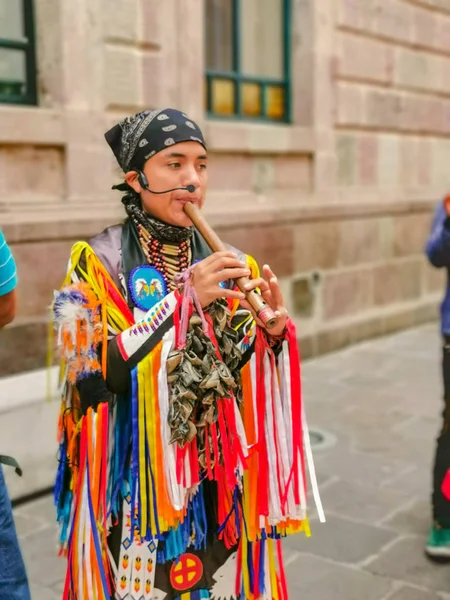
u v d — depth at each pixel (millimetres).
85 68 4332
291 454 1885
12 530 1878
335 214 6629
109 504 1789
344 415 5035
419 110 7832
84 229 4223
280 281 6148
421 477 3984
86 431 1740
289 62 6395
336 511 3578
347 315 7023
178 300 1735
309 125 6398
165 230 1827
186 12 5020
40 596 2871
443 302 3023
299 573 3006
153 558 1804
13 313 1895
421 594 2846
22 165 4082
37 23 4219
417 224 7898
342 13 6531
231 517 1893
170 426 1718
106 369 1729
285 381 1873
